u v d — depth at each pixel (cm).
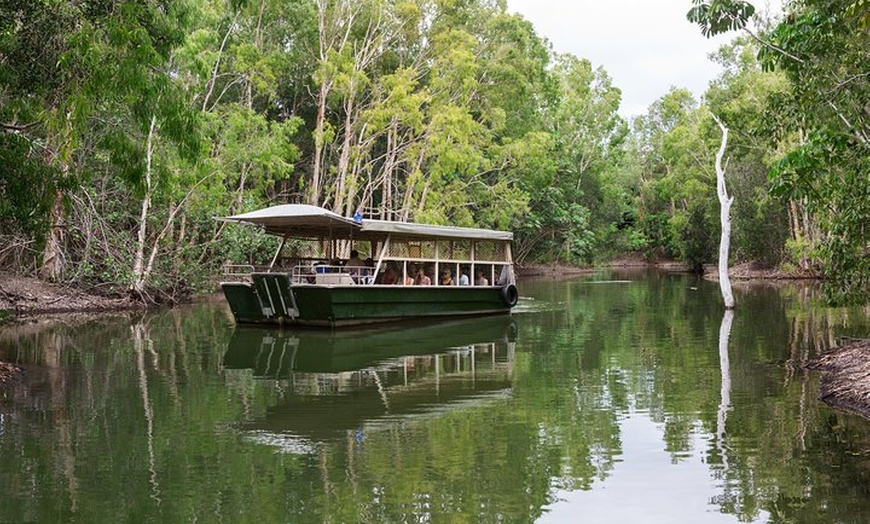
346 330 1980
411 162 3641
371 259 2186
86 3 1196
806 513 636
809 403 1039
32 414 1016
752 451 817
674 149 5488
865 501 662
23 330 1970
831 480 719
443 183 4006
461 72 3556
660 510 651
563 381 1243
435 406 1062
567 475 750
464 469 773
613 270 6312
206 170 2681
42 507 668
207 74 2497
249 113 2933
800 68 1232
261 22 3506
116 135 1291
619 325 2083
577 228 5950
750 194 4512
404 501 682
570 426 941
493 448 847
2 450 843
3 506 670
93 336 1853
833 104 1188
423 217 3491
